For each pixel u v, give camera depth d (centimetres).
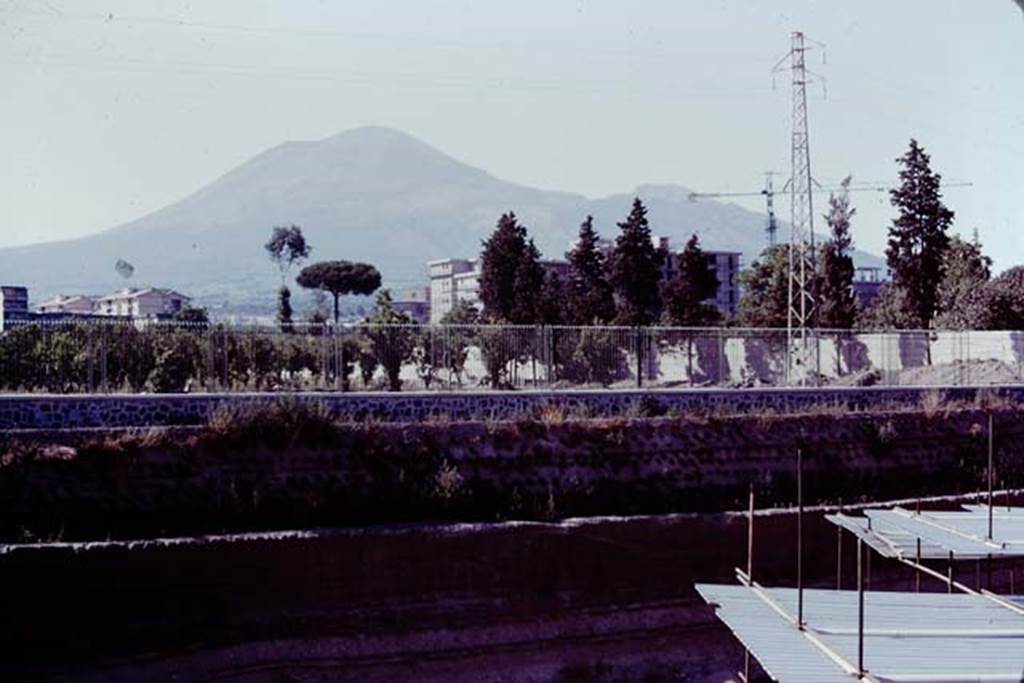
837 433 3244
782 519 2773
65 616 2158
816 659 1455
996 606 1730
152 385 3131
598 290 6244
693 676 2412
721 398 3278
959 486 3278
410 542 2434
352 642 2325
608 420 2958
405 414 2830
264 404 2647
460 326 3650
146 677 2152
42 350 3005
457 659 2359
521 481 2756
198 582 2272
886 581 2800
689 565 2670
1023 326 5584
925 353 4775
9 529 2262
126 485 2397
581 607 2530
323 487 2556
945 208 6228
